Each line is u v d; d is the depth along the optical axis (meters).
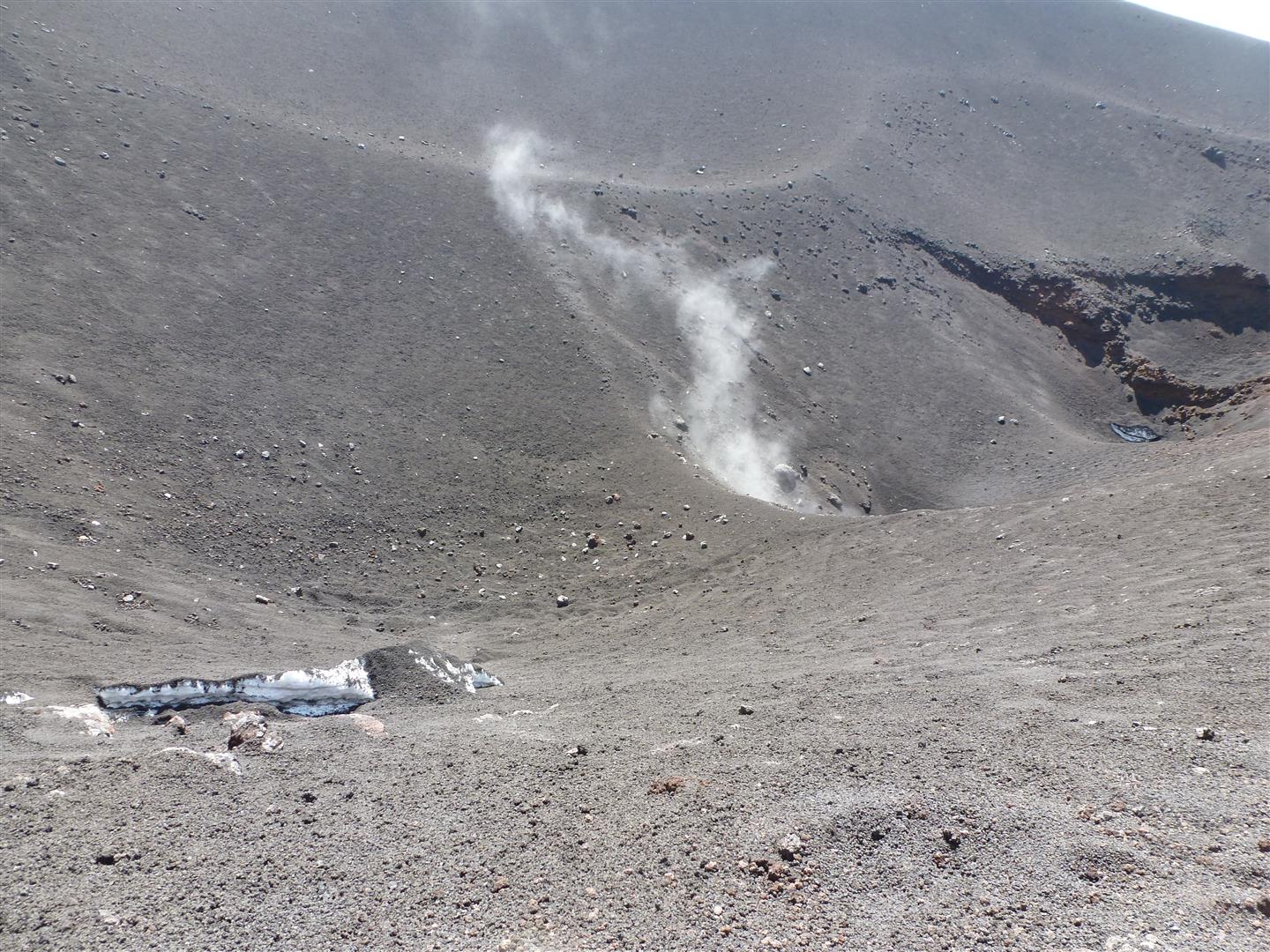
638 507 17.97
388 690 8.54
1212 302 38.34
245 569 14.05
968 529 14.32
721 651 10.58
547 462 19.48
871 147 44.34
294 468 16.95
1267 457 13.31
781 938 3.53
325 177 27.62
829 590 13.11
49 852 4.12
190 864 4.15
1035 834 4.11
